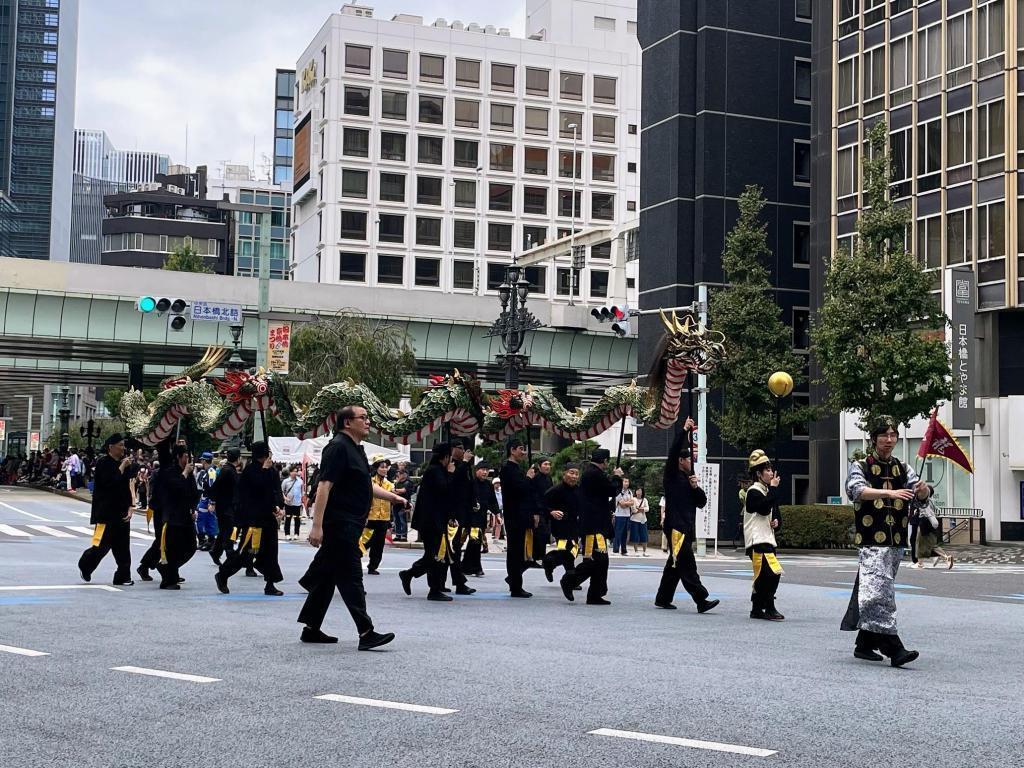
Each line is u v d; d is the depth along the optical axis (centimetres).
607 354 5544
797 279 4853
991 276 3888
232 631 1114
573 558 1593
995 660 1003
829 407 3847
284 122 14188
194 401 1902
